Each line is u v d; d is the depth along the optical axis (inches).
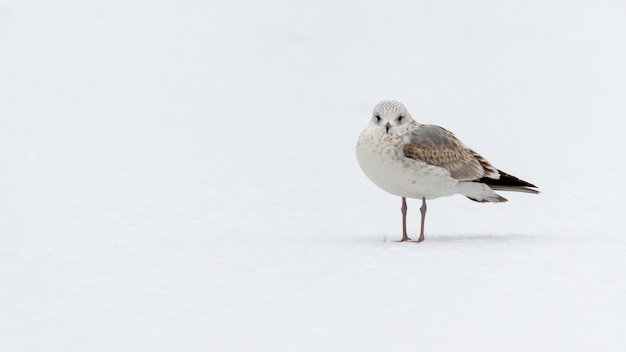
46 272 408.2
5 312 345.4
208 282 385.1
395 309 340.8
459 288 365.4
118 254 448.5
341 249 446.3
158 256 441.4
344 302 350.3
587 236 482.6
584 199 614.5
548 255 420.8
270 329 322.0
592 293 357.4
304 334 316.5
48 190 665.6
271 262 420.2
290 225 544.7
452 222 555.8
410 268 398.6
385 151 458.0
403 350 301.0
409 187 466.6
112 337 316.5
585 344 304.5
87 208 598.2
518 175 718.5
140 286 380.5
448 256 421.1
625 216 553.9
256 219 564.4
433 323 324.8
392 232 521.0
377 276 386.3
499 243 456.1
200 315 338.6
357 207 609.9
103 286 381.1
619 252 426.9
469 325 322.7
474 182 474.6
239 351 302.0
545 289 362.9
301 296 359.9
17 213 578.9
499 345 304.2
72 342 312.2
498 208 596.1
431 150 460.1
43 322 333.1
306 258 426.3
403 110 468.1
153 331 322.0
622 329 317.7
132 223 546.0
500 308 340.2
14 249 464.1
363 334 315.6
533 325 322.0
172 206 607.5
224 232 516.4
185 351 303.0
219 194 655.1
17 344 311.0
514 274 385.4
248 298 358.9
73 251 458.0
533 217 562.6
